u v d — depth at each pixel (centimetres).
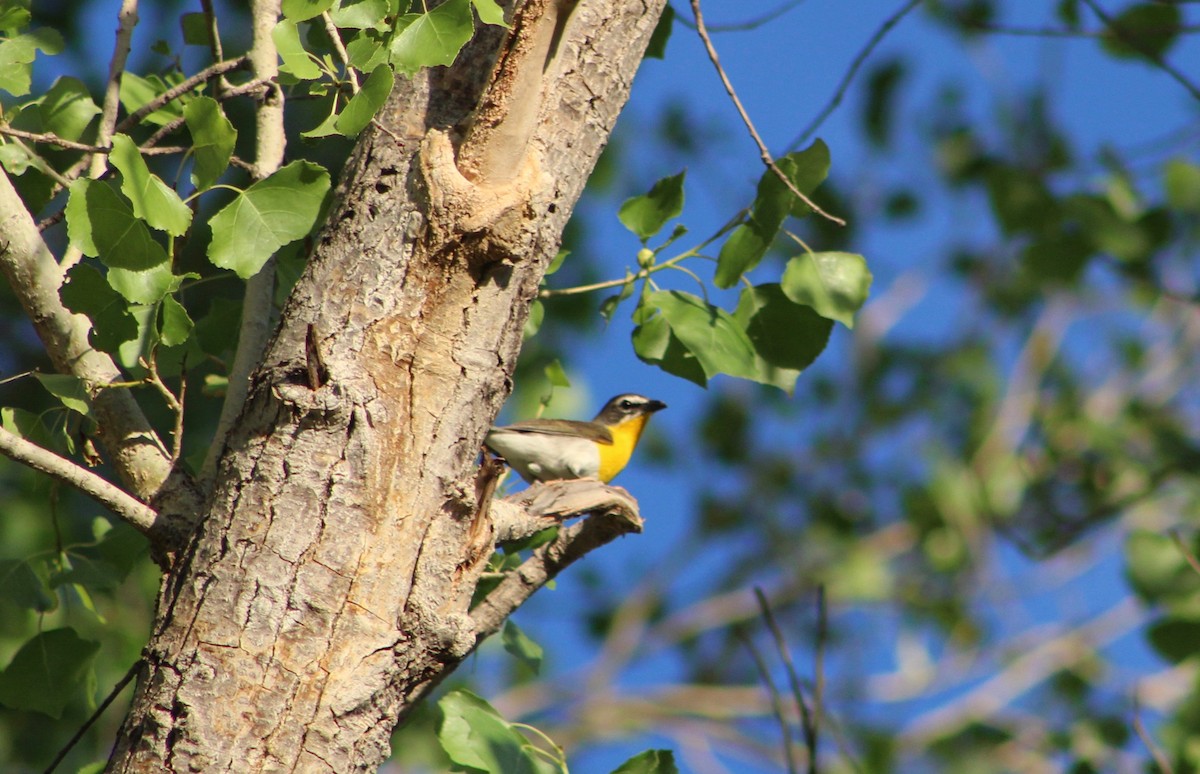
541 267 625
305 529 561
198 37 963
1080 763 1339
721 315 836
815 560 2273
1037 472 1978
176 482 629
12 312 1468
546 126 630
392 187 607
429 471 585
